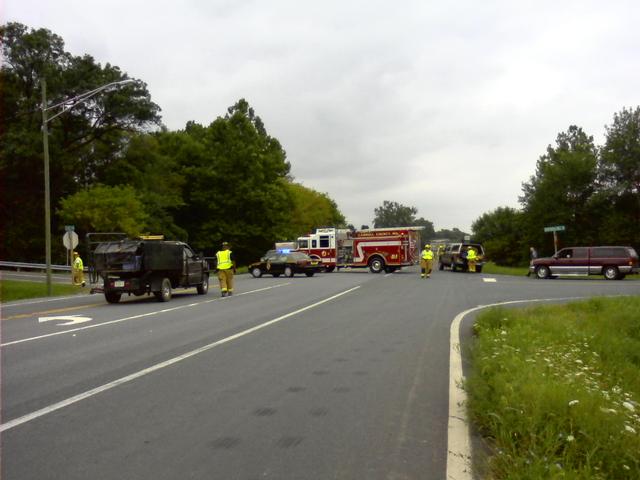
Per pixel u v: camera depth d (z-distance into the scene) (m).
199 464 4.82
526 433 4.90
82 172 54.88
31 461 4.91
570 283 28.55
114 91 51.66
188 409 6.46
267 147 68.25
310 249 43.53
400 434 5.55
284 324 13.68
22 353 10.20
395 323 13.78
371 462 4.84
